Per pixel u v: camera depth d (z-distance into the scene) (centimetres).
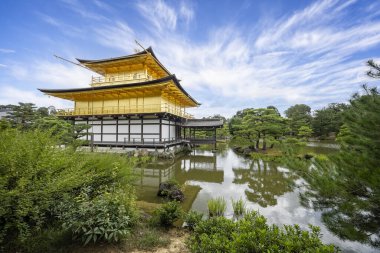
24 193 308
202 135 4434
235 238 323
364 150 322
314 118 4719
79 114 2419
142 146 2148
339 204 349
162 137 2253
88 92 2356
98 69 2731
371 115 298
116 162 615
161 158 1956
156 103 2308
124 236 402
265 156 2011
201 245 357
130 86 2150
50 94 2511
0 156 305
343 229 324
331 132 4478
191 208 761
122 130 2364
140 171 1401
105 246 379
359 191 325
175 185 937
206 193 966
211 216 678
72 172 401
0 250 329
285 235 317
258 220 361
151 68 2723
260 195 937
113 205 407
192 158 2170
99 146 2264
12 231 354
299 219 677
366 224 316
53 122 1430
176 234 493
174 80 2075
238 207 714
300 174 429
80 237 370
